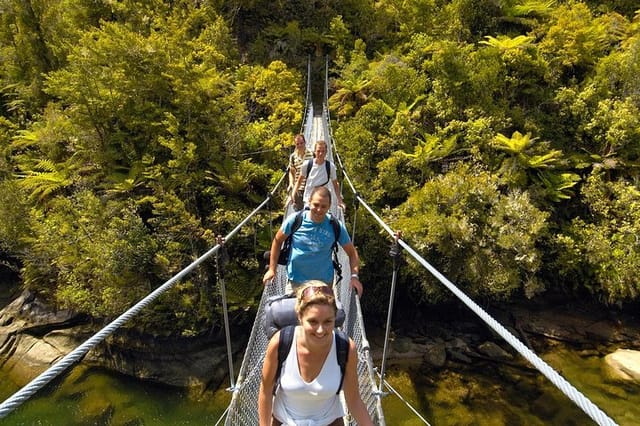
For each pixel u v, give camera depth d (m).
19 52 19.36
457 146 16.06
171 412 11.23
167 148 14.75
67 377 12.32
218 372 12.53
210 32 20.72
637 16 19.98
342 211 5.30
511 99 17.42
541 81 17.72
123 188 13.62
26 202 14.63
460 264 13.09
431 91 17.95
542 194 14.72
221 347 13.19
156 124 14.48
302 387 1.93
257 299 13.48
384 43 22.78
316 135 15.66
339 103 18.94
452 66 16.89
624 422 10.43
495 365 12.48
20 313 14.44
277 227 14.58
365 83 18.48
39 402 11.45
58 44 18.72
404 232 13.16
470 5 20.00
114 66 14.98
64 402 11.48
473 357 12.84
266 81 18.75
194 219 13.04
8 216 14.17
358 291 3.12
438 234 12.77
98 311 12.66
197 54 18.55
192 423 10.85
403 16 22.75
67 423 10.83
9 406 1.52
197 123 15.11
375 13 23.55
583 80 17.58
